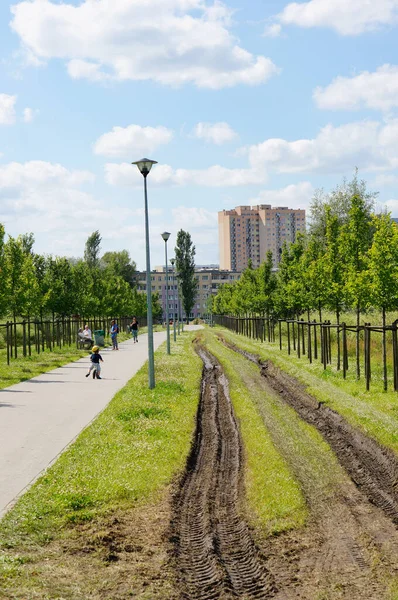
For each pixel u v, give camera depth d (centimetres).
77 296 4900
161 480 1222
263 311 5594
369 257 2764
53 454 1352
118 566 842
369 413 1806
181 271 12356
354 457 1451
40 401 2066
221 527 1027
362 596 776
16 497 1060
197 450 1562
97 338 5066
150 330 2389
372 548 927
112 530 969
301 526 1017
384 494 1191
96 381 2636
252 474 1302
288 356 3709
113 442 1470
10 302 3622
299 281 3747
